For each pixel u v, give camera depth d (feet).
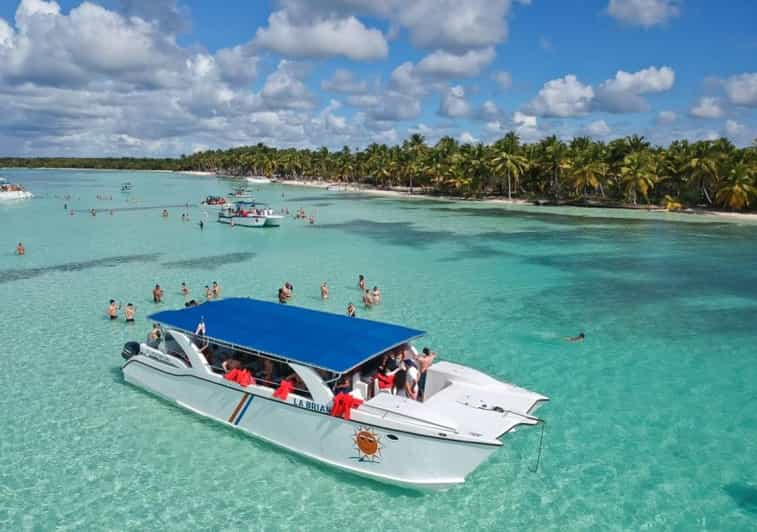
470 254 138.82
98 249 143.54
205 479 39.52
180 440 44.57
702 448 44.09
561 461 42.16
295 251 142.61
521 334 73.77
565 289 100.63
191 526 34.55
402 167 399.44
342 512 35.96
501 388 43.09
